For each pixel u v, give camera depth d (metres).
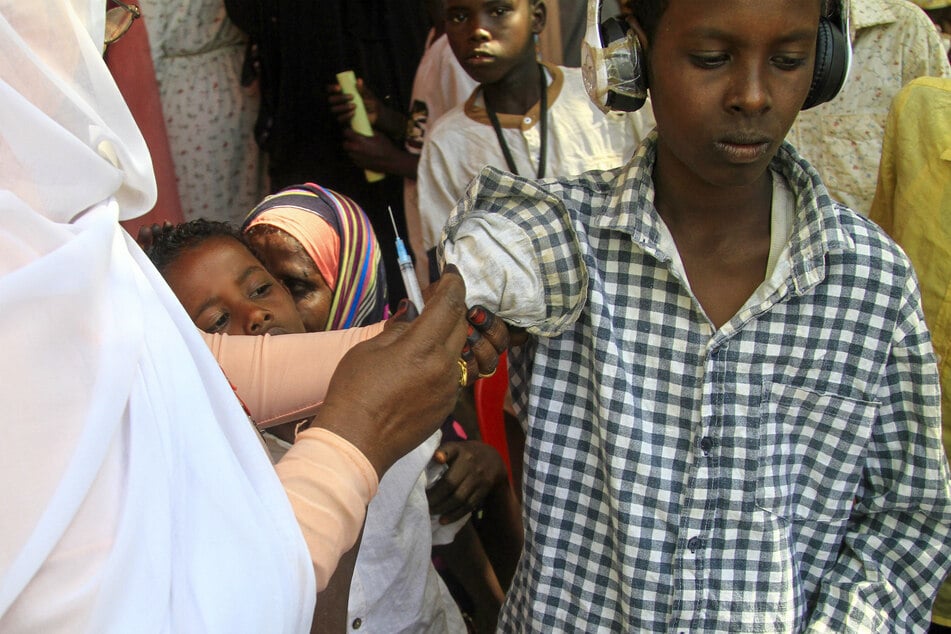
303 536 0.82
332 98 2.95
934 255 1.87
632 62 1.11
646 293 1.17
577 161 2.57
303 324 1.64
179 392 0.76
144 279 0.79
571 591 1.27
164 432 0.73
